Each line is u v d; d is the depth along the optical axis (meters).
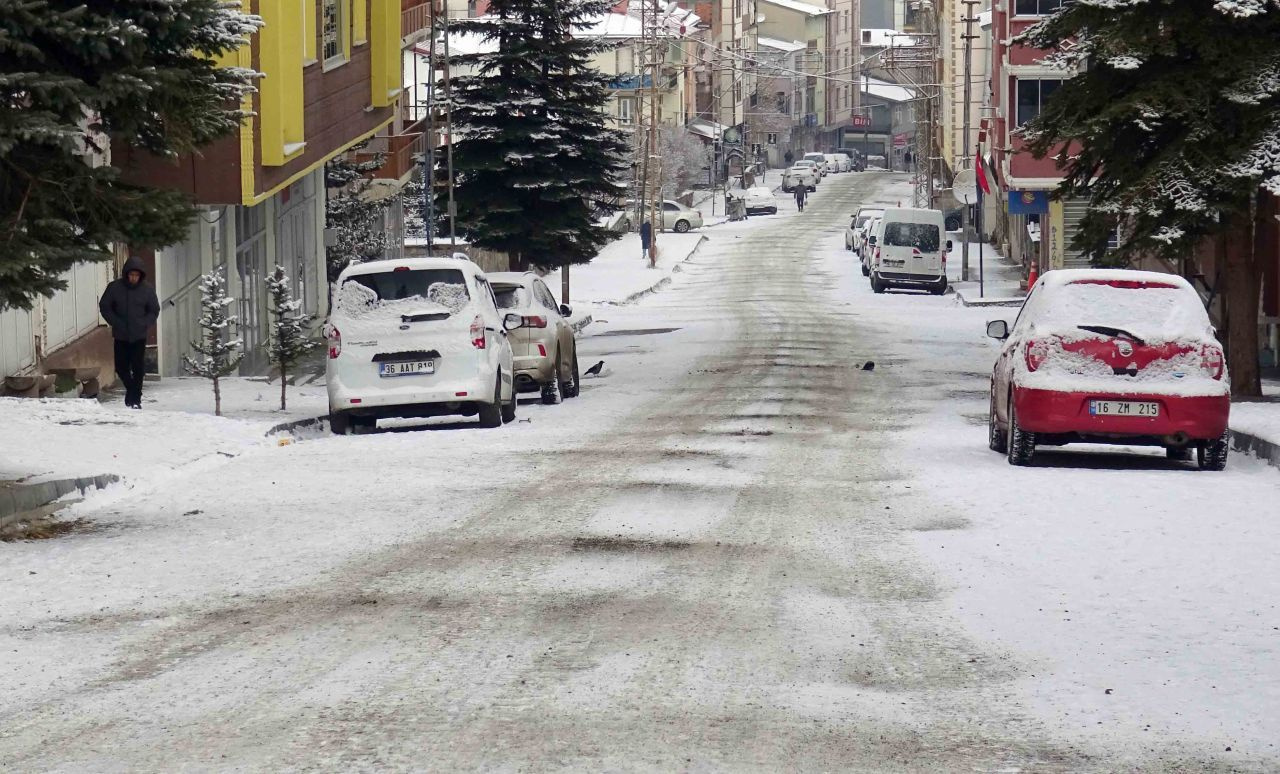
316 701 8.02
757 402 26.59
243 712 7.84
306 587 10.96
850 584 11.05
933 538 12.88
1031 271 64.88
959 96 117.00
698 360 37.62
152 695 8.21
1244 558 11.93
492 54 50.78
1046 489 15.54
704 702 7.99
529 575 11.29
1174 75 25.62
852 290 71.81
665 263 87.06
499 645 9.19
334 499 15.13
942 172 111.94
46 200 13.65
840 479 16.48
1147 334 17.52
